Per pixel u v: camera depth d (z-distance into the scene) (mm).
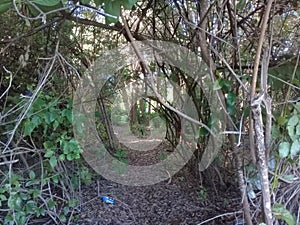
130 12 2094
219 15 1647
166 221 2312
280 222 1573
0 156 1928
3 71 2354
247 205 1576
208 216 2322
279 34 1688
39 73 2184
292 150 1389
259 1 1709
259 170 1329
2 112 1981
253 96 1274
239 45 1685
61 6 1324
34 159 2215
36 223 2275
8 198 2053
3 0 1104
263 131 1371
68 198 2297
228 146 2314
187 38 2197
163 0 2158
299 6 1608
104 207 2527
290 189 1557
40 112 1957
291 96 1522
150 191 2785
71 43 2580
